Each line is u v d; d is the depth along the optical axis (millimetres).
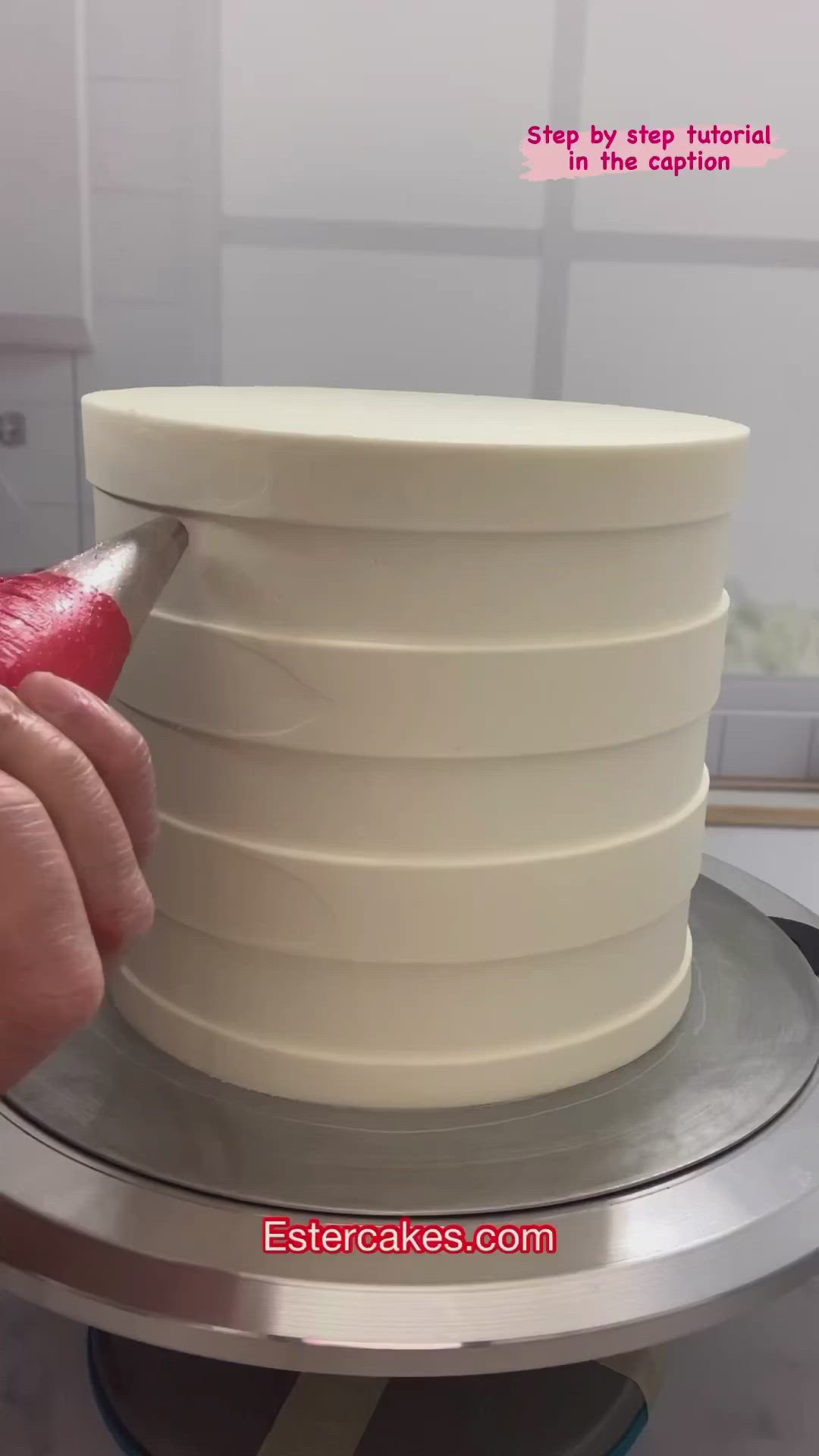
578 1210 393
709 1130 438
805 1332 522
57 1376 480
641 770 445
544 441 393
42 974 299
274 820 423
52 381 797
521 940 431
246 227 779
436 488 374
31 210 760
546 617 400
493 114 766
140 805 350
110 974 356
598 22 750
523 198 783
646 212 789
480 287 800
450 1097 444
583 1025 463
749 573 876
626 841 444
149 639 433
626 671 418
